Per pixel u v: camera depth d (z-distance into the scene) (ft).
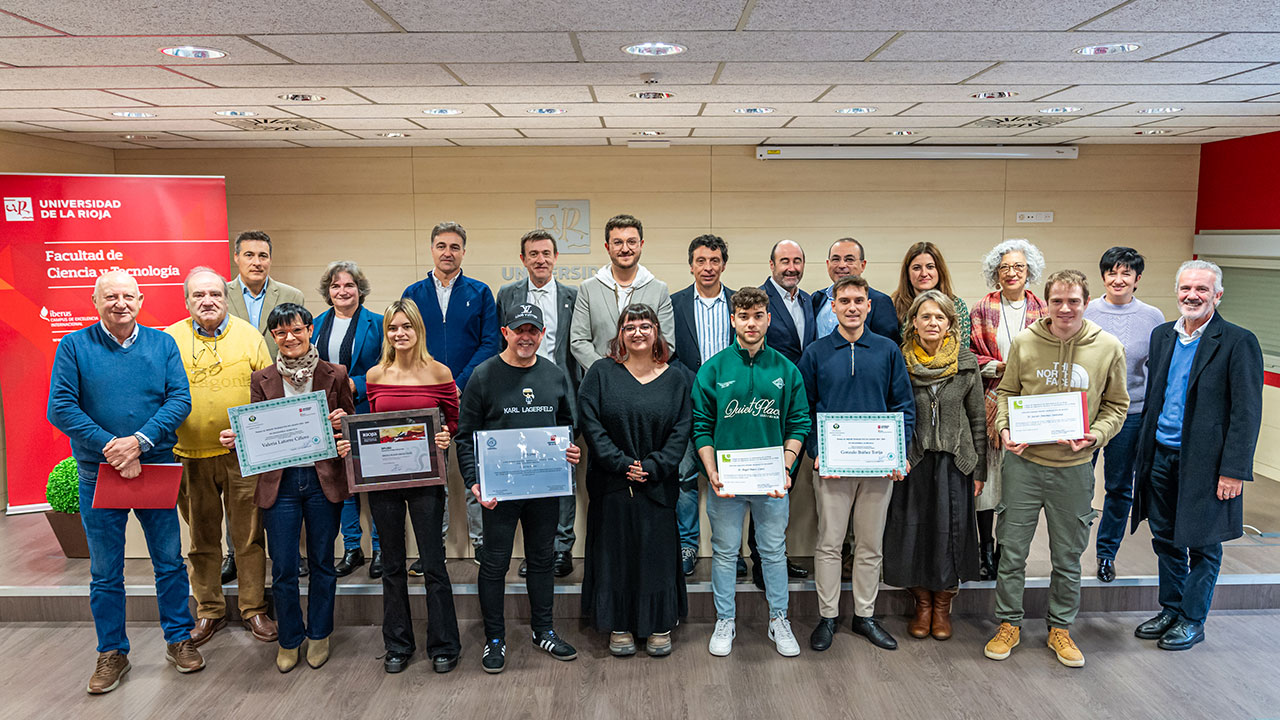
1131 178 22.85
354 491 9.90
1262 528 14.79
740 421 10.43
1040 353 10.48
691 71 12.48
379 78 12.79
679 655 10.85
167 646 10.67
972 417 10.78
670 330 12.22
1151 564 12.67
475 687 10.06
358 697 9.85
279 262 23.09
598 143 22.13
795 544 12.78
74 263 15.93
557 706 9.62
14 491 15.89
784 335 12.48
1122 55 11.37
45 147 19.36
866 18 9.47
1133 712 9.46
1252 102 15.39
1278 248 19.13
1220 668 10.46
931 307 10.42
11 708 9.63
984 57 11.51
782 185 23.03
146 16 9.06
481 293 12.96
